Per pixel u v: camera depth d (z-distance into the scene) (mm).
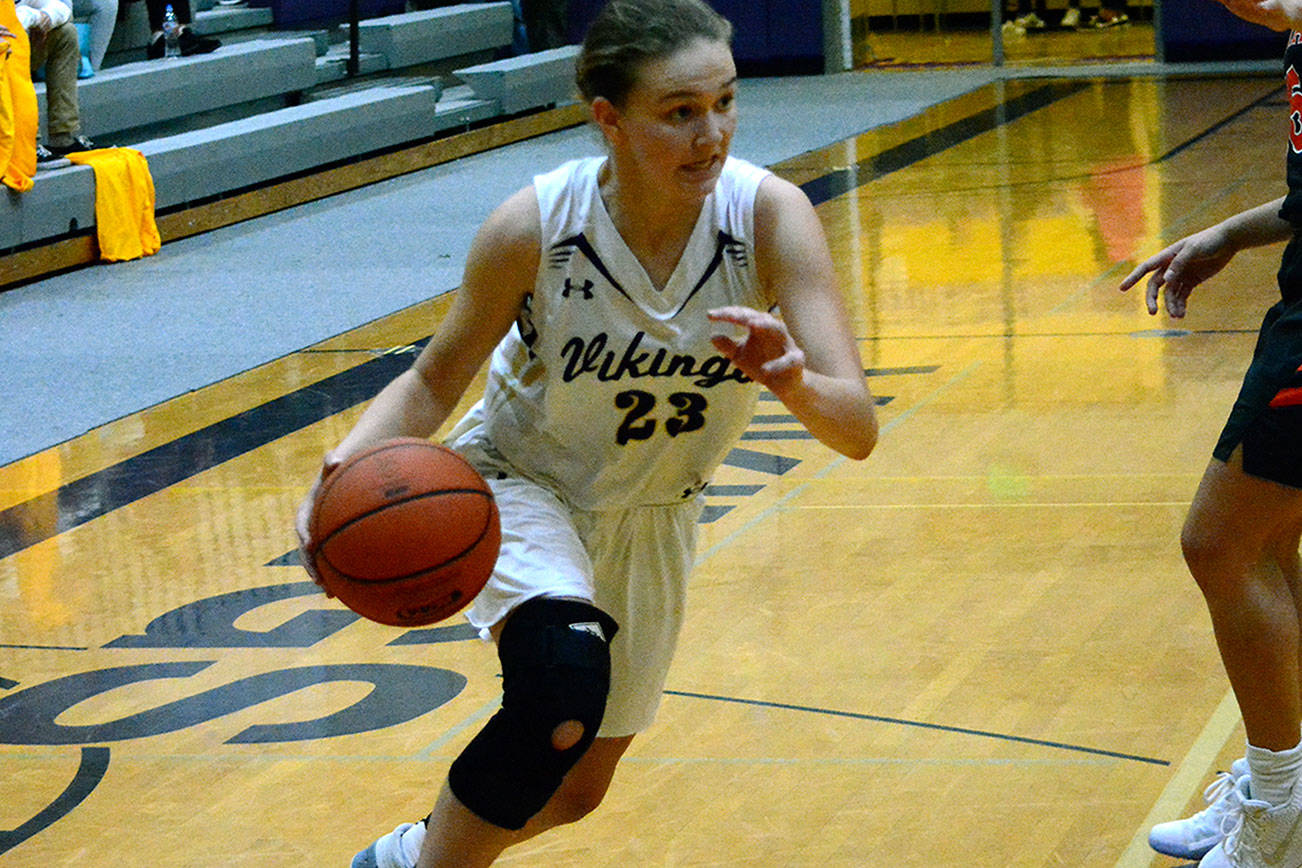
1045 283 17281
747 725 7574
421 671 8562
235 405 14641
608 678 4867
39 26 21797
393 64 33156
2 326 18578
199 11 32875
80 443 13719
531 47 37625
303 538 4848
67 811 7176
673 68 4594
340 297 19125
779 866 6258
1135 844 6234
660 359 5035
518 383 5309
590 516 5363
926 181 24609
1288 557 5855
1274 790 5660
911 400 13281
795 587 9352
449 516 4691
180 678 8656
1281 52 37156
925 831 6449
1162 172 23766
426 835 5004
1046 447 11734
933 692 7805
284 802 7125
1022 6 47219
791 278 4934
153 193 22750
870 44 44750
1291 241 5762
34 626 9578
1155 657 8039
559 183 5000
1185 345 14234
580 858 6410
